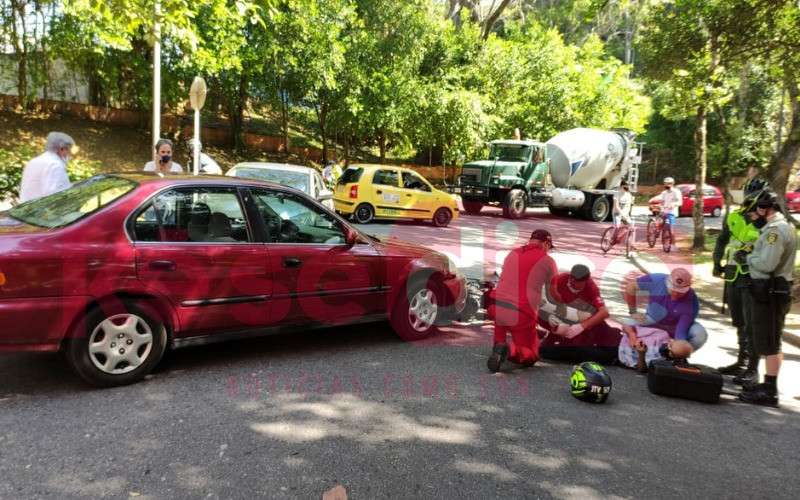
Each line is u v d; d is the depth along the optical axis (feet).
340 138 111.04
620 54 149.69
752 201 16.17
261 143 94.79
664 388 15.44
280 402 13.21
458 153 87.35
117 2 25.44
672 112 45.24
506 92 94.12
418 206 52.90
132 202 13.37
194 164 29.09
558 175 67.26
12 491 9.06
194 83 28.50
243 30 70.28
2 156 35.04
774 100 74.59
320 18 71.97
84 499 8.97
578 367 14.88
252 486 9.63
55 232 12.41
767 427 13.89
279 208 15.79
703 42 36.50
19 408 12.03
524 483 10.36
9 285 11.60
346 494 9.58
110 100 83.41
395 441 11.66
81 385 13.37
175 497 9.18
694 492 10.48
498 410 13.64
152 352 13.64
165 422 11.78
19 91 69.46
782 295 15.10
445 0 119.96
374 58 81.10
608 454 11.76
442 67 91.35
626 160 71.51
